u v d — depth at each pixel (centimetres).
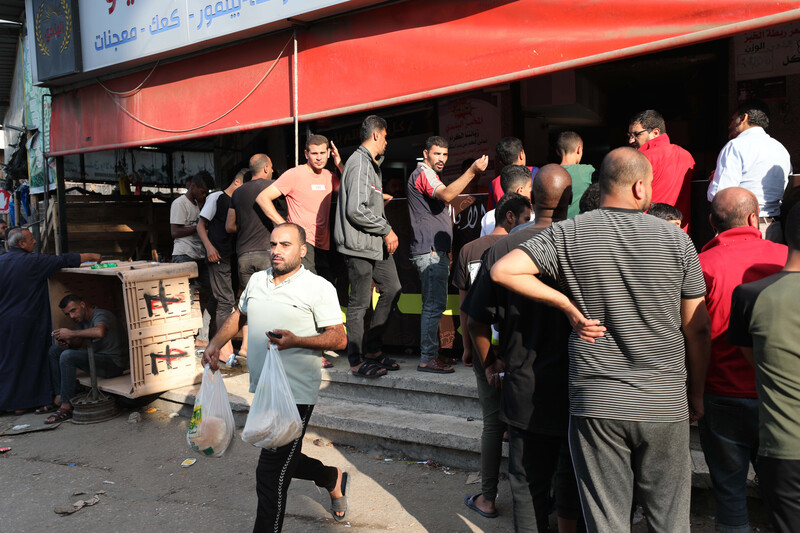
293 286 331
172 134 706
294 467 321
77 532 371
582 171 429
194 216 711
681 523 227
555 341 264
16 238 635
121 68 738
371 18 547
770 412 227
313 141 525
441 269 494
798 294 222
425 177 482
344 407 495
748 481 328
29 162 1038
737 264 277
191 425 336
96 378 597
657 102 718
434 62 516
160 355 584
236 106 649
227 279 621
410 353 577
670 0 403
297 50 595
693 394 255
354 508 379
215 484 431
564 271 233
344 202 489
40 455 505
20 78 1071
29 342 625
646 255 223
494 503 365
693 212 418
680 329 236
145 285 571
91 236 1042
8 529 379
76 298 602
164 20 662
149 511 394
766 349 227
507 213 351
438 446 432
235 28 604
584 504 237
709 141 685
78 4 751
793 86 612
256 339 331
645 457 229
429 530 350
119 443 521
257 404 306
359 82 559
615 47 428
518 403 271
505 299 287
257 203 533
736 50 637
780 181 380
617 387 225
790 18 363
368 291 507
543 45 459
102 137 783
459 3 498
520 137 777
